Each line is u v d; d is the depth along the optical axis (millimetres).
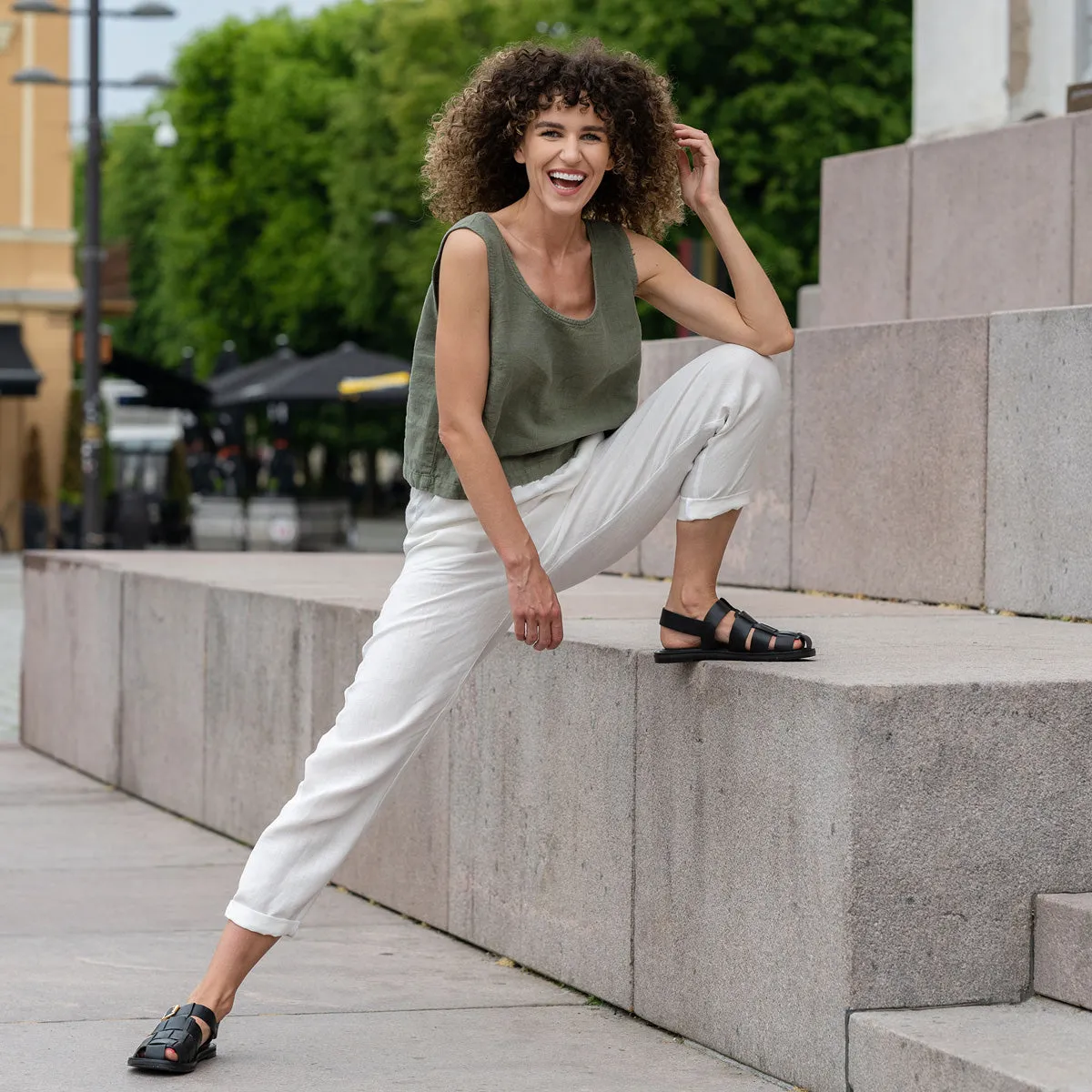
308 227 41438
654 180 4016
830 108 26812
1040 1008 3705
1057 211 7250
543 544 3951
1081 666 4004
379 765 3971
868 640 4664
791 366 6789
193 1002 4062
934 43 8547
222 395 32344
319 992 4801
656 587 7090
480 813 5293
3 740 10742
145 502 28922
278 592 6906
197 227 43000
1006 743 3721
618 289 3930
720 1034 4121
